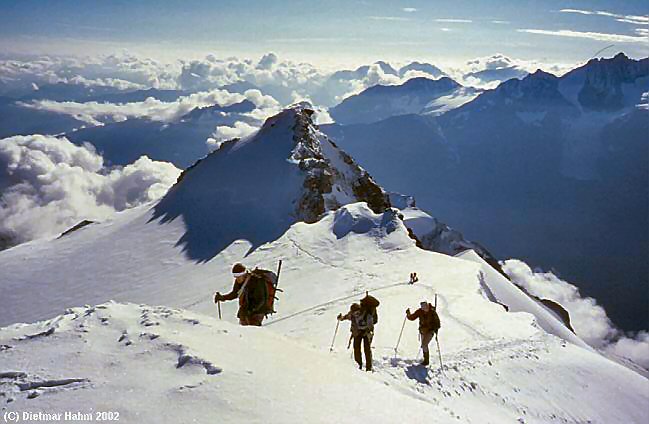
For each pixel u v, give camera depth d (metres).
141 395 6.23
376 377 11.15
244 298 12.14
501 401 16.44
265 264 54.25
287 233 63.91
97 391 6.34
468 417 13.42
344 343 20.86
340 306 32.06
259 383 6.76
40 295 63.47
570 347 24.09
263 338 9.40
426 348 17.11
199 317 9.97
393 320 25.36
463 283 38.56
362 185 96.75
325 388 7.12
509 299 45.72
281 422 5.80
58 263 72.94
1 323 57.25
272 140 96.00
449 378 16.52
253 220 75.88
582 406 18.14
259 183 85.62
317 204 79.69
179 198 89.38
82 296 60.91
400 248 53.81
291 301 36.62
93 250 76.00
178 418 5.71
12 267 72.88
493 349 21.05
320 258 53.00
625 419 18.23
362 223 60.06
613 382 20.98
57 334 8.52
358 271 46.56
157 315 9.62
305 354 8.90
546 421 16.20
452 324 24.89
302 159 88.19
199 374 6.87
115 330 8.78
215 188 87.56
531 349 22.05
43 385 6.56
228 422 5.69
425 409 7.34
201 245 71.38
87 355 7.56
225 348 8.16
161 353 7.61
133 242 76.50
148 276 63.72
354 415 6.38
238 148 97.69
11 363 7.25
